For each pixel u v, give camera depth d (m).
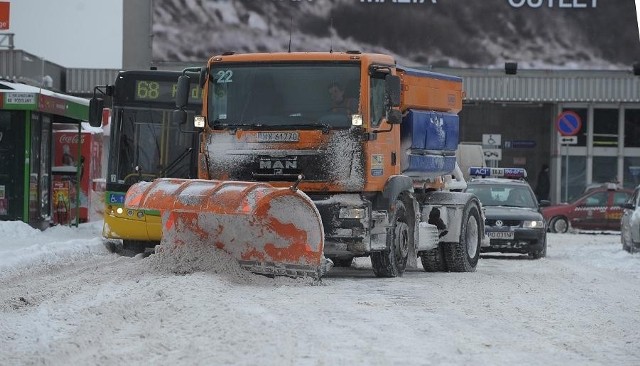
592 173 74.88
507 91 71.81
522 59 73.12
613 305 20.77
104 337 14.90
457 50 72.88
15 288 21.11
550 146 75.88
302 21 72.31
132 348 14.02
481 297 21.61
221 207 22.22
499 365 13.16
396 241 26.75
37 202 38.84
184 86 27.59
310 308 18.56
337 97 25.42
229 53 26.30
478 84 71.81
